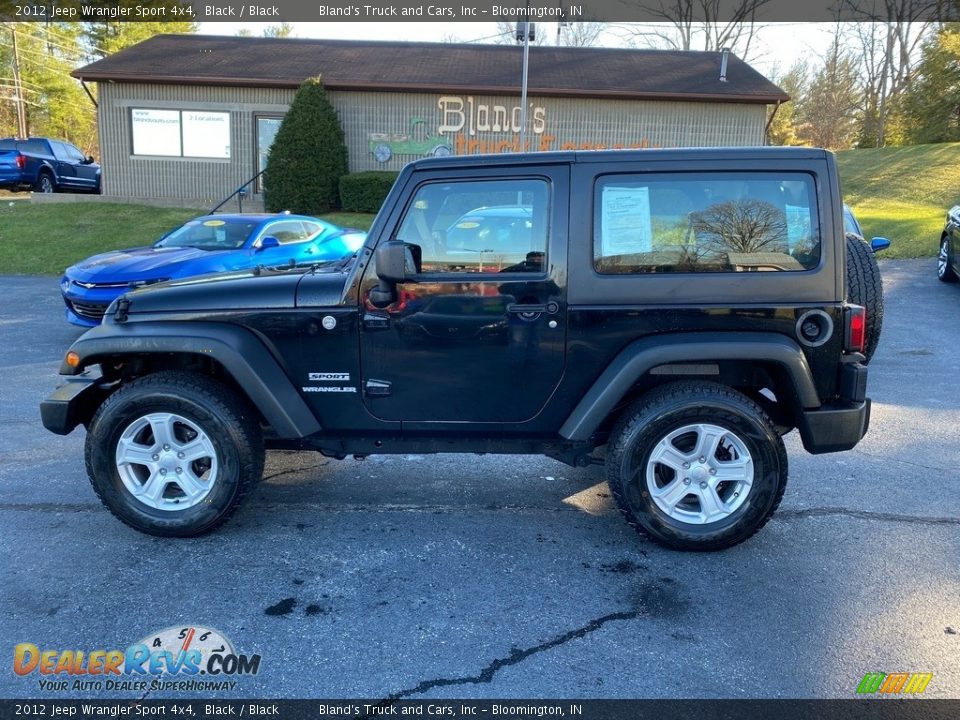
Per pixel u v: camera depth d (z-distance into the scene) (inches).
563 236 140.3
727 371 150.9
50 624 121.7
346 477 187.8
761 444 140.2
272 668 111.0
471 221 142.6
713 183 139.3
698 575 138.2
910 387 269.7
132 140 797.9
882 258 586.9
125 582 134.8
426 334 144.6
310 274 154.3
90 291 324.5
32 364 305.3
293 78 773.3
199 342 143.6
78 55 1769.2
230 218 389.1
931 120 1264.8
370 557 145.1
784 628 121.0
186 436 152.2
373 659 113.2
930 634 119.2
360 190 736.3
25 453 202.7
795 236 139.3
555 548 149.3
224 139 796.0
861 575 137.8
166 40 880.9
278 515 164.6
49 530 155.6
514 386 145.8
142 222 711.1
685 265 140.6
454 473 191.2
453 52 888.3
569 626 121.7
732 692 105.7
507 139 796.0
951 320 386.9
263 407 144.9
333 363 147.2
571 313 141.4
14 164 862.5
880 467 192.4
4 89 1640.0
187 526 148.6
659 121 786.8
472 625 122.0
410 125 791.7
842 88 1782.7
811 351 140.9
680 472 143.5
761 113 781.9
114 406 145.9
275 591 132.3
